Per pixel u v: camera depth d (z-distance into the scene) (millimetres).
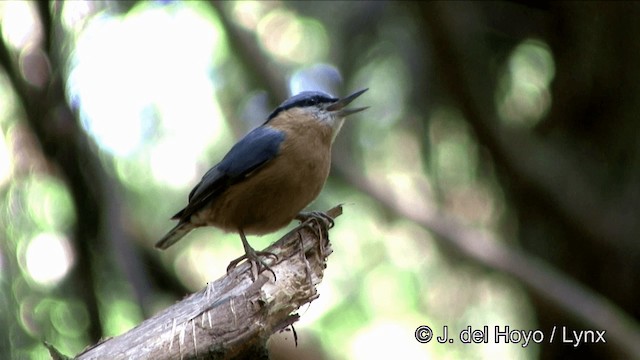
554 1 12312
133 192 11602
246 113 12461
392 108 12820
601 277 12000
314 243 6973
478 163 12680
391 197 11492
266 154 7621
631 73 11977
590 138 12398
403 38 12766
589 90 12234
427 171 12766
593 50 12086
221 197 7812
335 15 13047
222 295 6188
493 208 12773
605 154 12281
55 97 9406
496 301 12547
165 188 11797
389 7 12781
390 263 12742
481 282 12469
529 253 12289
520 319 12383
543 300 10844
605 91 12188
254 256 6684
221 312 6055
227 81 12555
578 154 12336
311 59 13039
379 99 12828
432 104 12680
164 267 11578
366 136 12875
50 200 9852
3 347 9031
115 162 11289
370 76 12867
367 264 12781
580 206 11852
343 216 12773
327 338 12445
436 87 12578
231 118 12383
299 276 6668
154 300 10125
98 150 10367
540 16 12602
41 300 9367
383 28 12867
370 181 11539
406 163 13008
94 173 9586
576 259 12109
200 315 6051
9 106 9867
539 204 12039
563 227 12062
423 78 12641
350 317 12578
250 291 6176
